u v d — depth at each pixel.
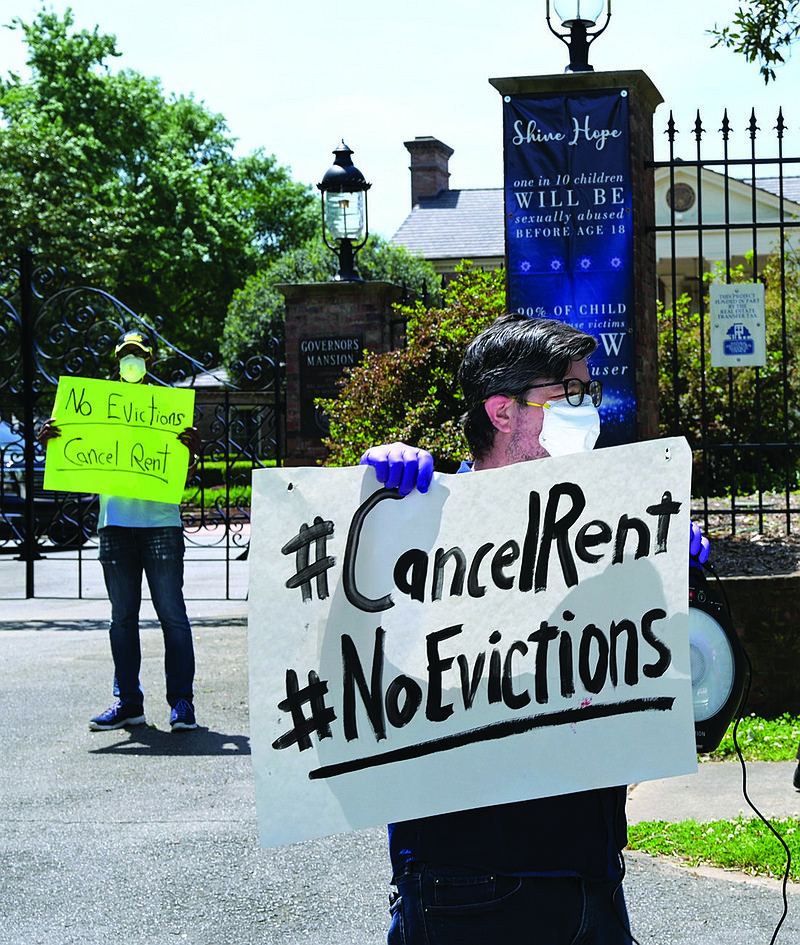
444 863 1.79
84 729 6.11
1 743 5.85
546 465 1.87
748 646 5.97
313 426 14.99
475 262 38.16
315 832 1.80
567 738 1.85
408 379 9.64
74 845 4.42
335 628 1.83
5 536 16.73
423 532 1.86
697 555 2.06
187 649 6.07
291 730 1.81
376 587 1.85
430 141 43.12
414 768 1.83
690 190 31.19
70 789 5.10
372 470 1.85
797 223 7.01
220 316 44.53
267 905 3.87
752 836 4.19
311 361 15.04
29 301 11.14
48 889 4.00
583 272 6.89
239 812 4.79
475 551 1.87
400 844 1.84
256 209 50.28
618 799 1.90
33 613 10.05
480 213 41.34
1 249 27.17
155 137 41.38
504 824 1.80
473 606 1.86
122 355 6.19
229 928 3.69
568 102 6.86
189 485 6.19
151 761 5.51
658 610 1.86
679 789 4.88
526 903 1.75
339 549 1.84
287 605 1.83
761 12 7.00
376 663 1.84
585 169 6.87
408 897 1.79
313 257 28.69
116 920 3.75
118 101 39.88
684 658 1.86
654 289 7.44
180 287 42.47
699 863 4.05
